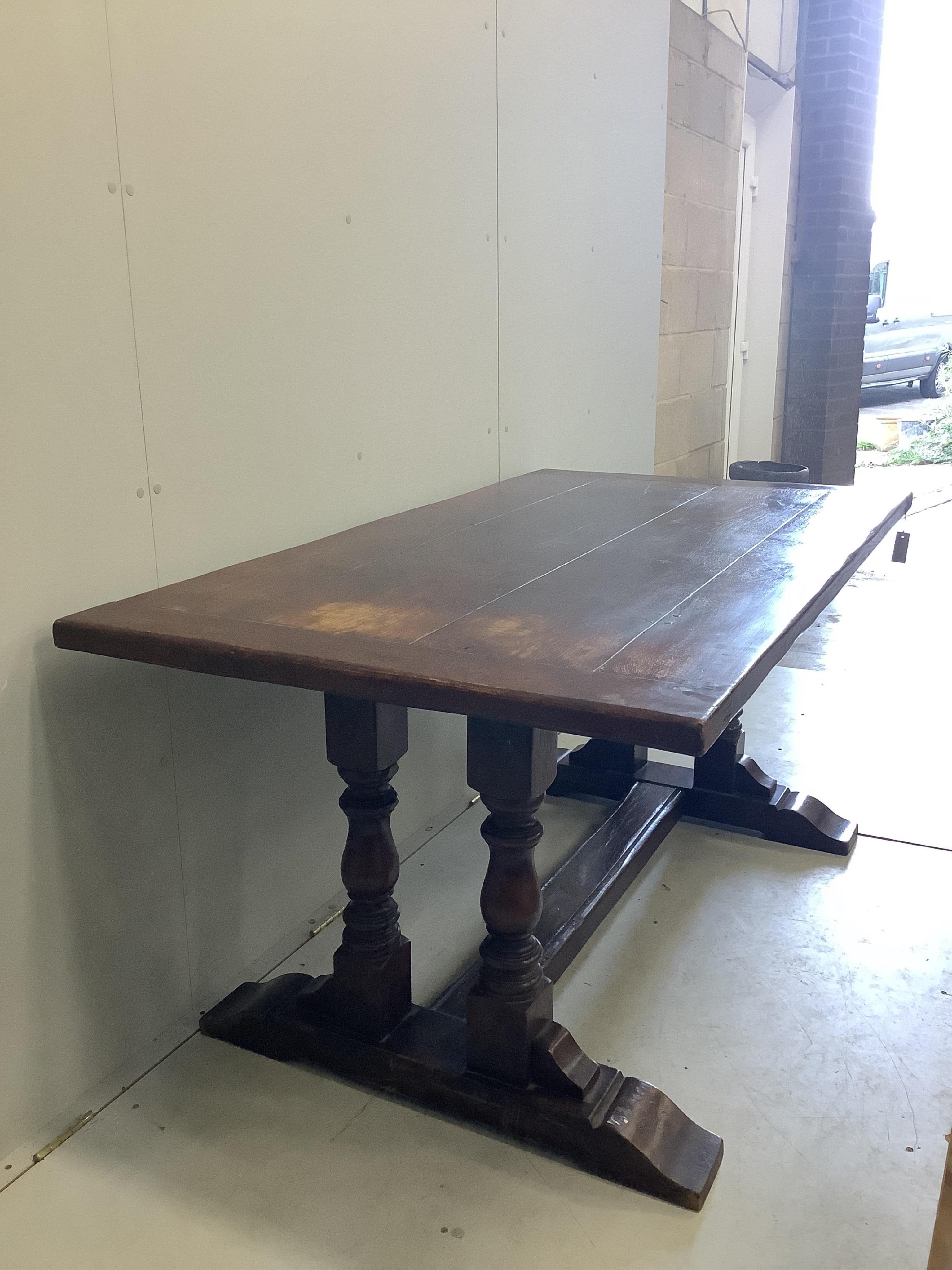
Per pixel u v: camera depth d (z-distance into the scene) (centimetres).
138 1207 128
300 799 187
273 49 157
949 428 919
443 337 211
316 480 180
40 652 133
